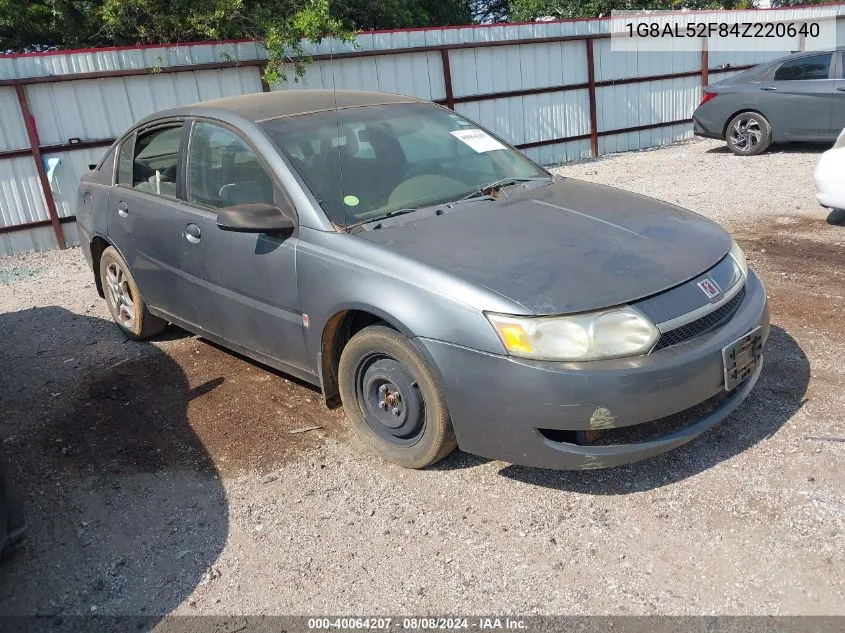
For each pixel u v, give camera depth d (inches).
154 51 370.9
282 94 178.2
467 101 476.1
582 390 109.7
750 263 237.1
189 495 135.0
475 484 130.6
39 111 349.7
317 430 153.7
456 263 122.6
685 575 105.1
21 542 121.1
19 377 193.9
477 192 152.4
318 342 139.8
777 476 124.6
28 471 146.4
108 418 166.6
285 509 128.4
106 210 201.0
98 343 214.7
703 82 584.1
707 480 125.5
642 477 128.3
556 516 120.3
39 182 356.5
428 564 112.2
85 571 116.8
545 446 114.5
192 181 169.8
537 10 855.1
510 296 114.3
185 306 177.0
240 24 418.0
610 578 105.9
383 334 128.3
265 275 147.6
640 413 111.7
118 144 203.6
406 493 129.8
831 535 109.7
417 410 128.2
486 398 115.6
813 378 156.3
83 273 309.3
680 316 116.4
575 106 525.3
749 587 101.8
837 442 132.3
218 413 164.6
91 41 553.0
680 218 144.7
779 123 447.5
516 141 504.7
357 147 155.7
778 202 321.1
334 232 136.3
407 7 684.7
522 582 106.7
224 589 110.7
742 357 122.8
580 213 141.6
